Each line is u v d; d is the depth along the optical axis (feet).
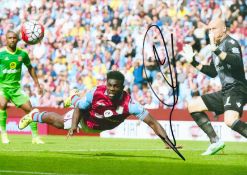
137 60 73.51
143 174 25.62
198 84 70.74
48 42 82.43
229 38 36.35
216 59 36.52
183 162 31.17
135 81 73.05
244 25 76.79
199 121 37.58
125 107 32.19
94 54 79.10
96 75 77.46
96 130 34.53
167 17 78.43
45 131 70.49
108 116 32.86
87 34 81.92
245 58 74.08
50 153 36.19
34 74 48.37
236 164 30.48
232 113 36.17
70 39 82.48
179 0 78.74
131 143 52.90
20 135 66.80
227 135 62.28
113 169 27.27
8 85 47.29
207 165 29.73
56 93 77.51
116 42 78.79
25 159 31.71
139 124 65.67
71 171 26.35
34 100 77.36
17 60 46.93
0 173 25.38
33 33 46.01
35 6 87.45
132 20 79.77
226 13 77.92
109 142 54.24
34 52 81.87
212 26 36.37
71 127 32.65
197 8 78.64
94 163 29.84
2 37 87.81
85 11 83.92
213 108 37.32
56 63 80.18
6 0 89.56
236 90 36.27
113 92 31.73
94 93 32.30
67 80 78.48
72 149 41.70
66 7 85.51
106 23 81.56
